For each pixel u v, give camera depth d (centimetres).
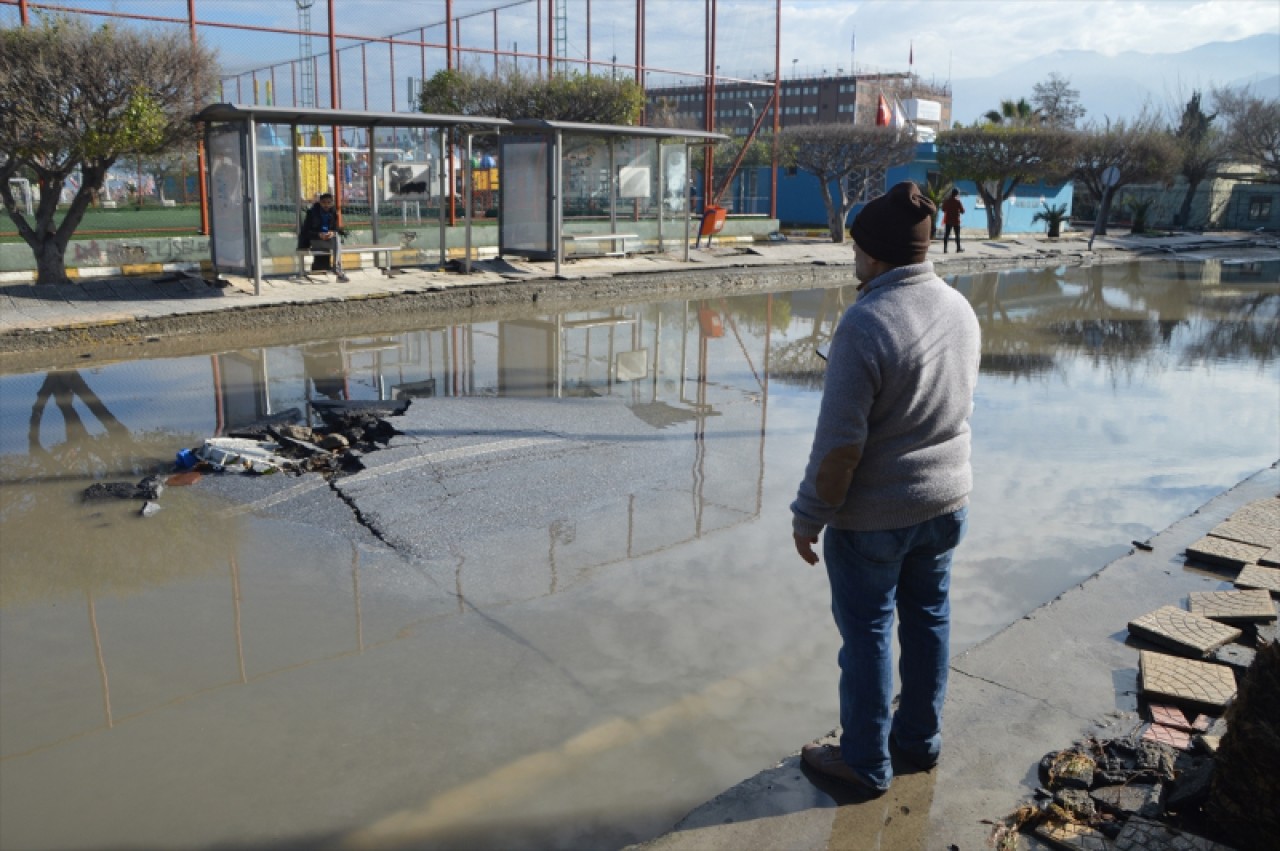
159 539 507
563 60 2188
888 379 240
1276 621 395
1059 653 375
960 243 2700
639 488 603
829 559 269
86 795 296
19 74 1138
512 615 424
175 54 1244
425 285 1448
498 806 293
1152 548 490
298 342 1123
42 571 466
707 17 2358
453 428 721
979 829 270
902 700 295
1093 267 2422
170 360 1004
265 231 1455
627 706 352
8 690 358
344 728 334
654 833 281
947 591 283
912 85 6406
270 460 629
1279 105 4050
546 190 1648
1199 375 1027
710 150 2025
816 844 264
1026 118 3734
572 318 1353
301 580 458
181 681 366
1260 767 247
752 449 702
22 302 1186
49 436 704
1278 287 1959
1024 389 945
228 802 293
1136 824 266
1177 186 4212
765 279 1884
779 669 381
